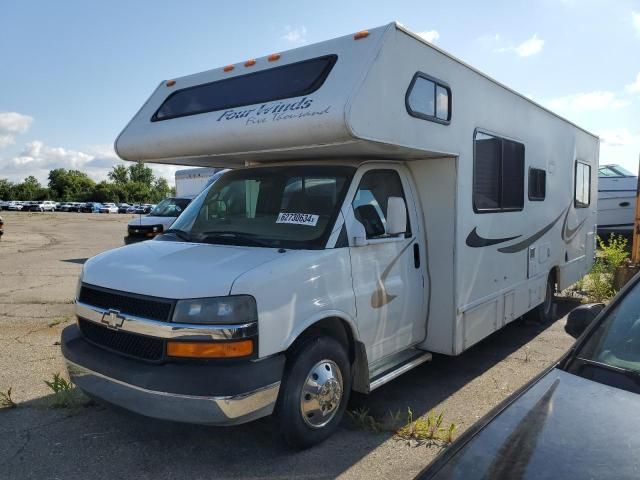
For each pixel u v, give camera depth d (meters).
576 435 2.00
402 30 3.94
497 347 6.25
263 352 3.26
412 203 4.73
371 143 3.71
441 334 4.79
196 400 3.08
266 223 4.19
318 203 4.11
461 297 4.79
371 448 3.71
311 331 3.74
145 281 3.44
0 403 4.35
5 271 11.88
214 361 3.17
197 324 3.17
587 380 2.39
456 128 4.64
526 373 5.32
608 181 14.73
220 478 3.33
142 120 4.88
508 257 5.81
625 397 2.23
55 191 109.25
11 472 3.38
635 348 2.50
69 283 10.20
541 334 6.85
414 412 4.36
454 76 4.61
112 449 3.67
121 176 124.75
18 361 5.45
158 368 3.21
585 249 8.82
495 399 4.65
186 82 4.86
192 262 3.60
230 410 3.10
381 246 4.25
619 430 2.01
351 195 4.07
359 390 4.10
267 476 3.35
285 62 4.11
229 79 4.46
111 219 44.50
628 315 2.67
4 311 7.68
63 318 7.24
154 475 3.36
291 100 3.79
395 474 3.39
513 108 5.82
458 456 2.02
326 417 3.74
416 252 4.68
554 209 7.21
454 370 5.39
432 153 4.38
